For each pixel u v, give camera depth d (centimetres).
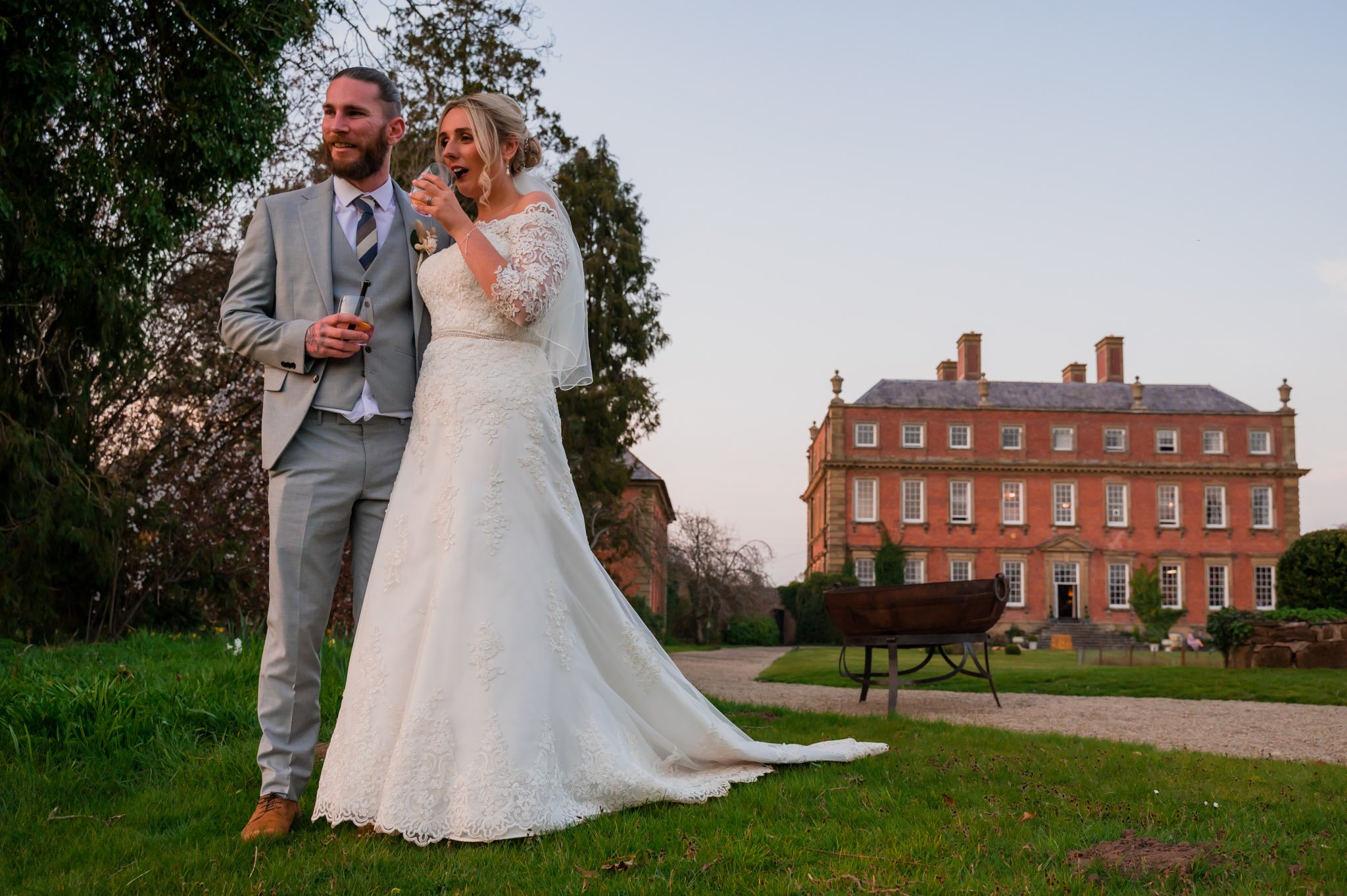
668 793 289
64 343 926
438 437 286
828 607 786
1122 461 4275
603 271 2064
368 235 301
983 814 287
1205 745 574
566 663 283
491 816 249
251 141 884
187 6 811
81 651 678
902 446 4309
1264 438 4278
